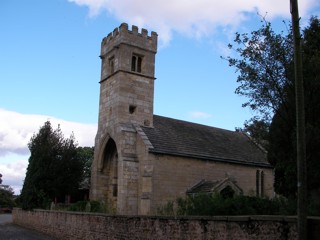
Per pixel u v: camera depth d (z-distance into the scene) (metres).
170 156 31.34
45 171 34.38
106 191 34.91
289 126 16.22
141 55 35.34
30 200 33.94
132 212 30.25
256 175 36.94
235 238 11.26
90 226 21.06
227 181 30.92
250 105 16.64
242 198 17.48
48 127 36.94
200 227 12.70
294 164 16.67
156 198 29.69
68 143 36.44
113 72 34.75
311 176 14.98
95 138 36.16
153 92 35.22
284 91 15.66
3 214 60.03
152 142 31.62
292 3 9.01
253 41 16.20
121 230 17.58
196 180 32.34
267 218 10.23
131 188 30.70
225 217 11.66
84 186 40.69
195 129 38.53
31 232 30.20
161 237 14.59
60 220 26.08
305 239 8.27
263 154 39.53
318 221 8.73
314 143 14.38
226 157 34.91
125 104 33.38
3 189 77.19
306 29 17.06
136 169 31.22
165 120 37.06
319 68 14.61
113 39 35.66
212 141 37.44
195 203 16.98
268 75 16.05
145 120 34.03
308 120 15.00
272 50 15.90
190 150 33.06
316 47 16.45
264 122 17.02
